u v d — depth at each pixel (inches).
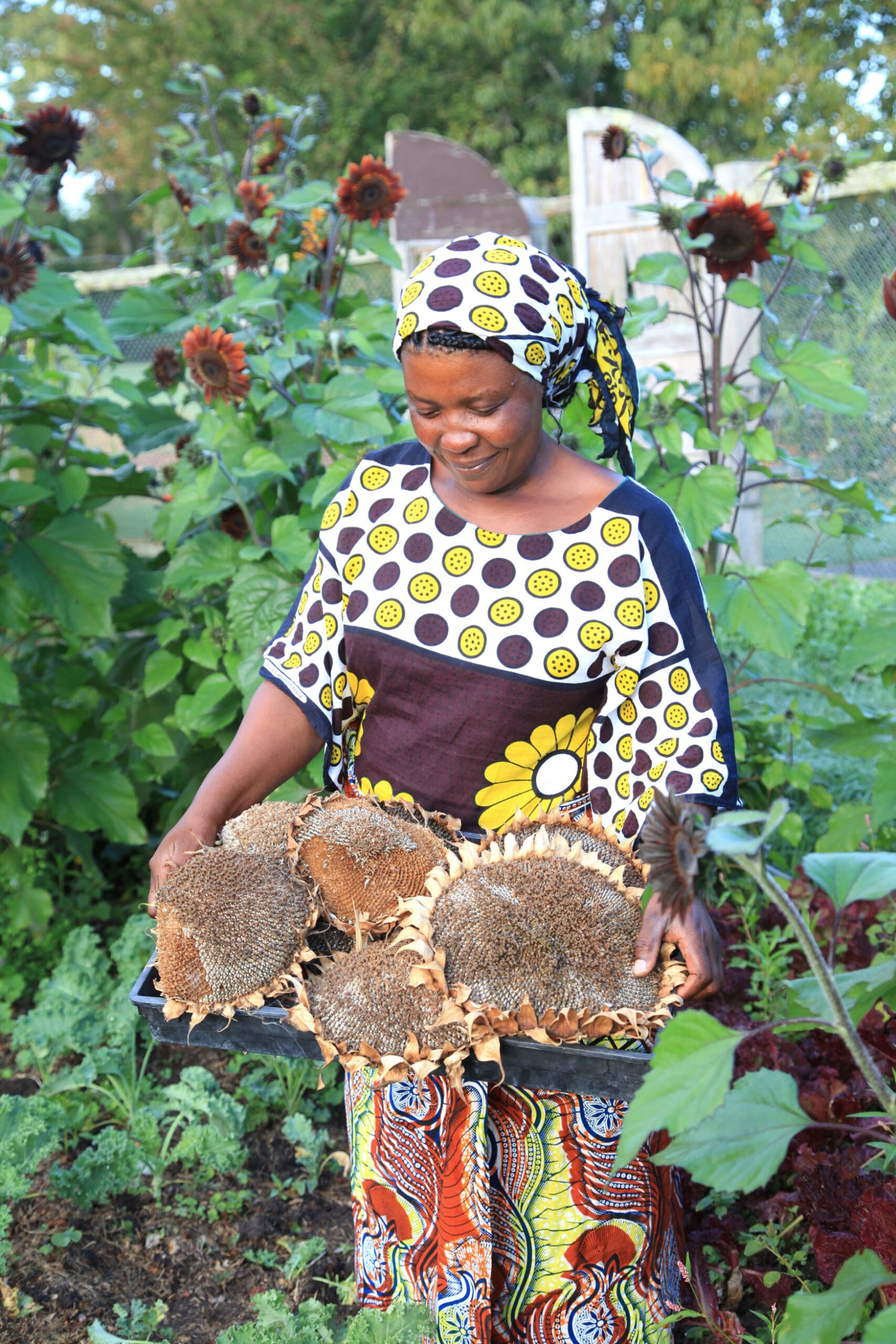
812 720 142.3
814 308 145.0
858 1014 56.5
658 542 66.7
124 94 823.7
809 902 114.7
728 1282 86.7
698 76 684.7
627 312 138.6
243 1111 106.2
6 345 142.4
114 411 158.7
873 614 117.4
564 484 67.9
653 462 135.4
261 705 74.6
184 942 60.4
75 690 153.6
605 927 59.0
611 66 776.3
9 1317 89.4
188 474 140.6
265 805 69.4
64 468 151.1
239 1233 98.3
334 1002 59.0
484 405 61.0
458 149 318.0
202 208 152.6
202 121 190.9
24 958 141.1
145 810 170.4
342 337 133.3
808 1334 48.1
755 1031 46.9
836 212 249.3
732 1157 47.1
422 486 69.6
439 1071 60.2
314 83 752.3
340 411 122.4
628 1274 68.5
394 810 70.7
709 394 148.0
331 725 74.7
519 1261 67.9
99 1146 100.3
